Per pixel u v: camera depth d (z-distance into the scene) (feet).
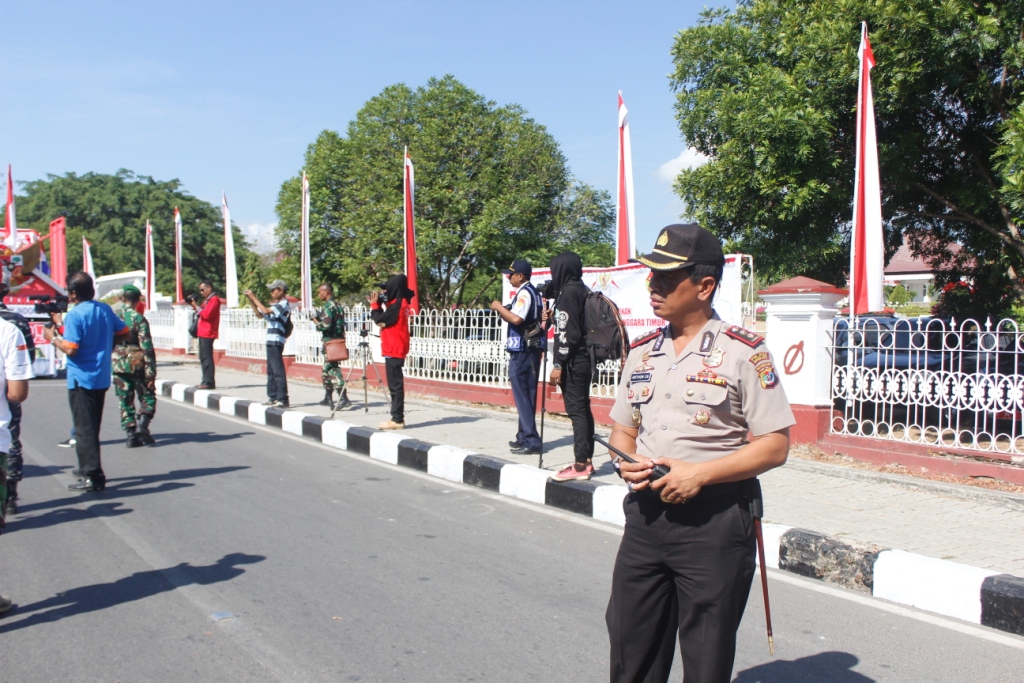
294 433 35.04
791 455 25.21
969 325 40.73
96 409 23.54
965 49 31.04
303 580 16.08
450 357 40.63
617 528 20.17
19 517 20.76
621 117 36.19
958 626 14.19
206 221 161.58
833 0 34.83
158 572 16.52
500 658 12.60
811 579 16.74
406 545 18.53
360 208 66.54
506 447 27.78
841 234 40.52
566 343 21.95
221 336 65.77
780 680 12.02
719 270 8.53
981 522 18.51
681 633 8.47
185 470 26.76
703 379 8.34
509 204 64.39
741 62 38.42
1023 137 28.63
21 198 159.33
